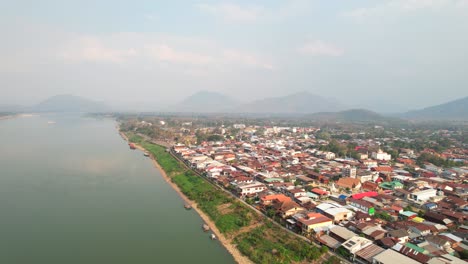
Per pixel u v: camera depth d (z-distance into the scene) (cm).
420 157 13988
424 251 4975
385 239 5384
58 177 10512
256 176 10288
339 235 5481
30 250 5512
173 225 6769
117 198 8531
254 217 6806
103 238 6059
